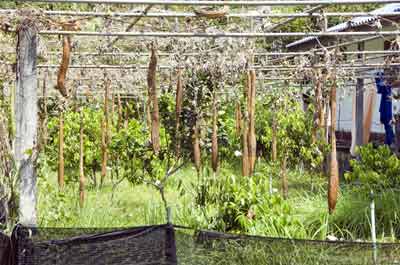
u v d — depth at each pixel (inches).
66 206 324.2
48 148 427.2
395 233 314.5
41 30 182.2
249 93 190.4
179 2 148.1
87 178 460.1
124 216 330.6
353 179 355.3
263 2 146.9
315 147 351.3
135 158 401.7
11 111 228.1
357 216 316.5
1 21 179.2
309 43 436.8
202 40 262.2
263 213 277.7
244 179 293.6
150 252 176.9
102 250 174.2
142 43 264.7
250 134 187.6
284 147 456.4
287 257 176.1
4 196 184.4
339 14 173.9
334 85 175.5
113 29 223.6
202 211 293.7
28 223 182.4
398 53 266.5
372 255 172.2
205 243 183.3
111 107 402.3
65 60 173.3
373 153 362.6
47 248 170.6
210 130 341.4
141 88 409.7
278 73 361.4
